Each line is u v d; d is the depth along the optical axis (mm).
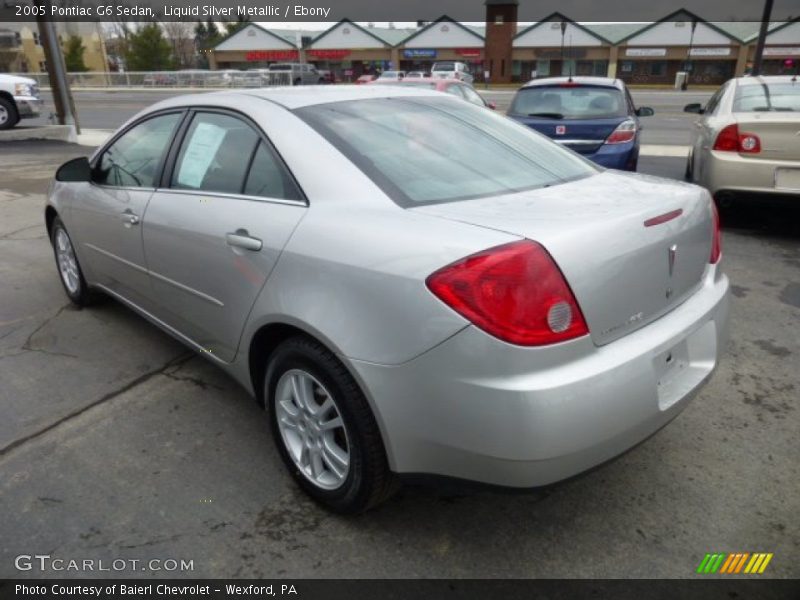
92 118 20719
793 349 3713
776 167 5473
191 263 2783
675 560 2162
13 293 4730
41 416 3070
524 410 1763
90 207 3686
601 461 1942
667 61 51219
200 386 3354
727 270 5137
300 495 2502
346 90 2953
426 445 1945
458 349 1805
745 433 2871
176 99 3256
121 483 2574
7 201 7922
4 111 14062
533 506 2430
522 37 53000
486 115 3078
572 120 6906
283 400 2455
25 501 2467
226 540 2273
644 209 2115
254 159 2578
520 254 1780
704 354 2314
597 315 1896
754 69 15438
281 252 2271
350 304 2021
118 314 4328
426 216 2045
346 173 2283
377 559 2182
